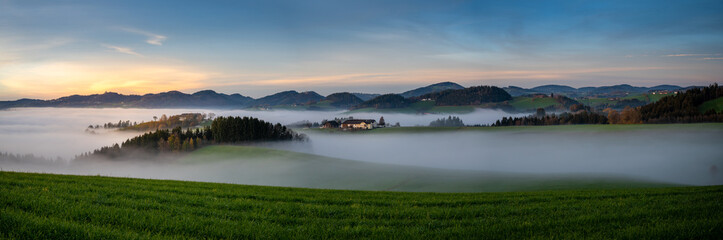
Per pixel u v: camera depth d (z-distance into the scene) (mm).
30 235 7988
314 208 12594
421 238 9227
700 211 11711
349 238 9203
